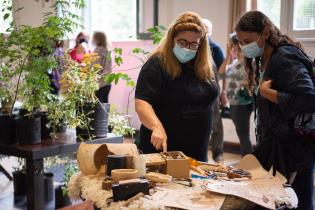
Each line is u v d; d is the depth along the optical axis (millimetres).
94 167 1742
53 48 2736
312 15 4863
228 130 5410
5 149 2514
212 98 2232
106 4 6953
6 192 3631
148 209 1338
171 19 6012
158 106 2178
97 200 1486
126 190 1448
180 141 2203
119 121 2980
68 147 2561
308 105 1757
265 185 1598
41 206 2488
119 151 1730
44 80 2629
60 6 3229
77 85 2686
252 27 1941
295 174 1965
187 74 2158
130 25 6746
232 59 4230
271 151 1953
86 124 2688
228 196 1439
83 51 5305
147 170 1704
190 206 1358
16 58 2639
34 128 2529
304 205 2018
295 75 1783
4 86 2709
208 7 5590
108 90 4988
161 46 2143
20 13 7055
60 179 3754
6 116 2561
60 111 2656
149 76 2086
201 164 1865
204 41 2162
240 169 1802
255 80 2119
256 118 2107
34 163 2410
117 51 3299
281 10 5043
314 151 1953
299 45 1951
